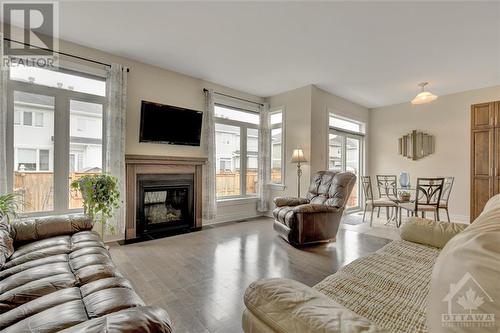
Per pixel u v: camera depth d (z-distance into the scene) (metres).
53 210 3.18
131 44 3.32
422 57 3.60
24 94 3.01
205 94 4.55
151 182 3.88
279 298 0.89
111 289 1.26
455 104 5.16
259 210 5.33
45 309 1.11
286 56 3.64
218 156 4.95
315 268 2.63
